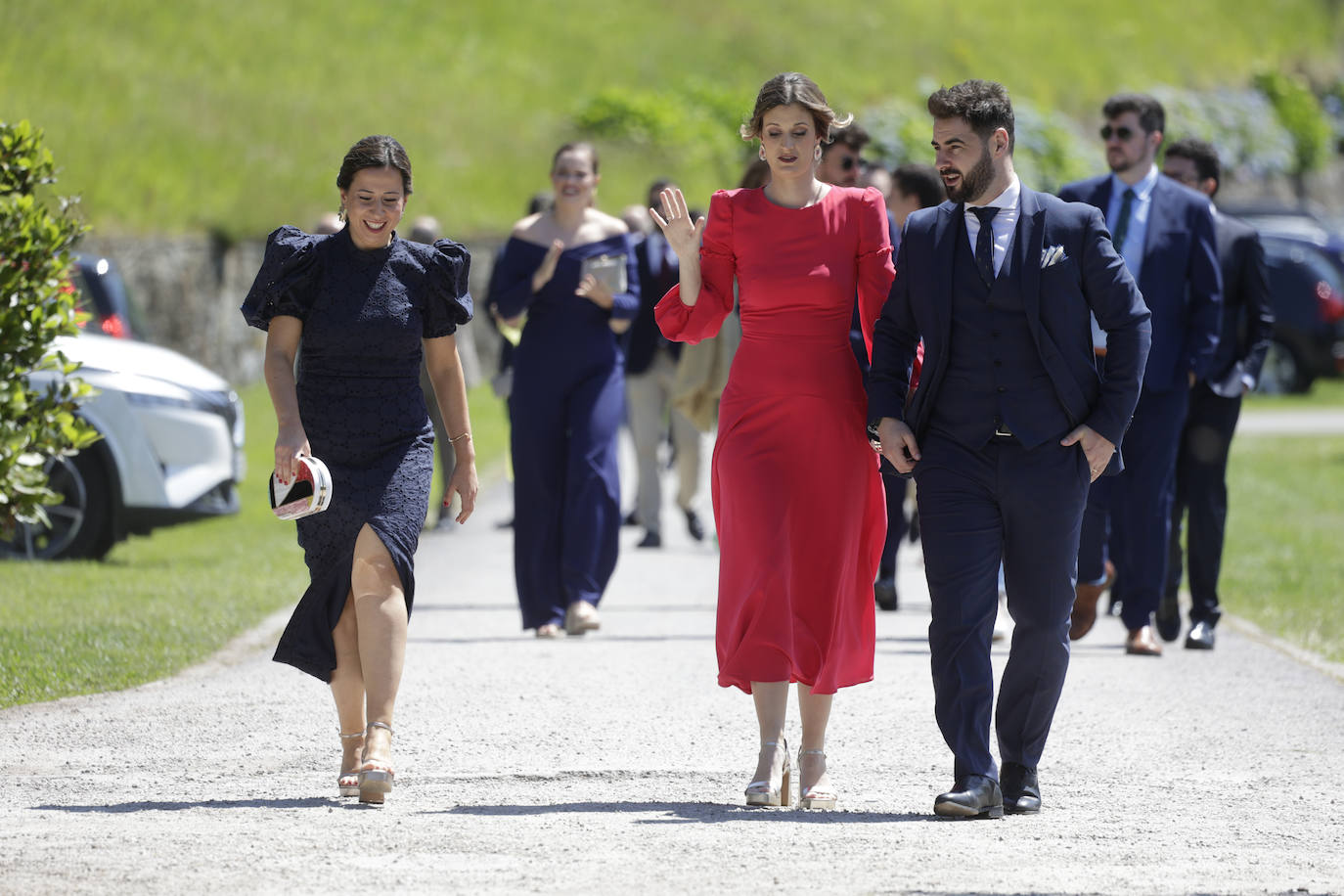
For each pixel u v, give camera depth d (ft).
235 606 133.69
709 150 439.22
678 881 63.16
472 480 82.02
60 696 100.94
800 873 64.59
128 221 347.56
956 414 74.43
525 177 416.87
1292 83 585.22
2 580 144.46
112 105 386.32
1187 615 139.23
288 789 79.36
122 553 169.89
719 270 80.28
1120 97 115.14
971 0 569.64
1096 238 74.23
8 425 125.29
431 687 105.09
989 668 75.00
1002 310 74.02
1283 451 280.92
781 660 76.84
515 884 62.64
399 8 471.62
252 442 267.39
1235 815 75.66
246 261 359.05
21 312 125.70
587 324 127.24
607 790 79.92
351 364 77.71
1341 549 179.42
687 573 161.48
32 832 70.08
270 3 452.76
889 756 88.12
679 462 183.11
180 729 92.63
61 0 417.49
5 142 127.65
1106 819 74.74
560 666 112.37
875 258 79.00
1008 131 74.64
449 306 79.82
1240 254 121.80
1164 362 115.03
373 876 63.57
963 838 70.49
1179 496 123.54
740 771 84.38
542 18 484.74
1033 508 73.97
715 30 501.15
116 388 159.94
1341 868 66.54
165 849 67.36
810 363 78.43
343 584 78.48
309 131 402.31
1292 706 101.30
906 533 176.86
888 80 502.79
